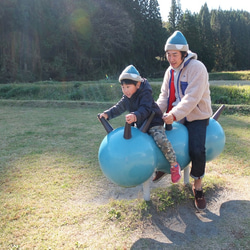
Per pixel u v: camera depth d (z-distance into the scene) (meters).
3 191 3.23
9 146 5.09
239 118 7.83
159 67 44.53
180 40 2.53
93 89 13.12
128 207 2.67
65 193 3.18
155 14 44.16
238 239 2.31
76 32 34.31
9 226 2.52
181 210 2.74
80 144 5.19
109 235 2.37
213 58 52.41
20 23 28.52
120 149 2.25
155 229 2.46
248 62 61.56
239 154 4.46
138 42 40.84
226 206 2.81
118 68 38.59
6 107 10.30
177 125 2.66
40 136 5.80
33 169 3.92
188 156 2.62
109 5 37.28
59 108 9.91
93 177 3.64
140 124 2.54
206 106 2.64
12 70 27.70
